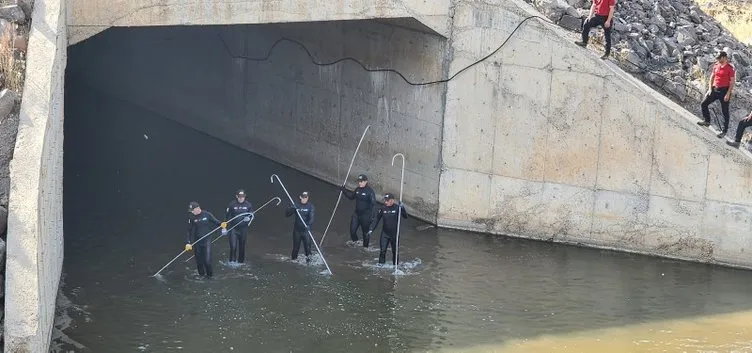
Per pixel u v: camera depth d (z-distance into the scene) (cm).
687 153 1853
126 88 3025
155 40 2844
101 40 3055
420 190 2138
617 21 2155
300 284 1780
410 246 1989
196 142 2661
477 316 1662
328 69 2309
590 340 1580
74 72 3247
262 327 1598
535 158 1988
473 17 1986
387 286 1781
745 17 2792
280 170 2453
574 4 2191
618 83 1880
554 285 1800
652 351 1545
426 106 2086
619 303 1728
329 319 1638
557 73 1931
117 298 1684
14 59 1526
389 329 1605
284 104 2456
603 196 1944
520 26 1944
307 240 1873
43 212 1357
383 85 2178
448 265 1889
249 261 1880
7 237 1268
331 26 2280
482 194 2052
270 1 1864
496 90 1995
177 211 2131
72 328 1560
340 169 2331
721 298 1752
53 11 1594
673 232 1898
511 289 1781
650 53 2123
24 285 1238
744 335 1611
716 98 1831
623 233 1942
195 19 1808
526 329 1617
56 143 1588
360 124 2256
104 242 1939
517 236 2041
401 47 2116
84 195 2206
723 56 1816
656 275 1847
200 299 1697
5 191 1357
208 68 2677
